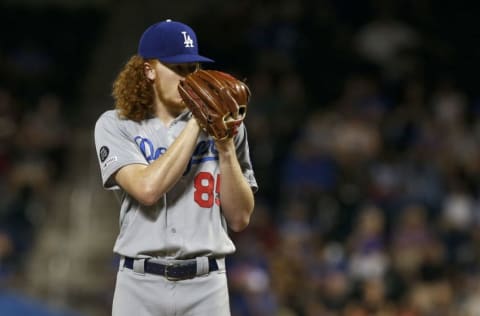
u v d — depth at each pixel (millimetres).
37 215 52000
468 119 61156
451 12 73812
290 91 61156
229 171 16094
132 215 16500
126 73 16750
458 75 68188
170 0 52062
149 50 16422
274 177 55250
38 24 71375
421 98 61094
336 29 69688
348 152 55250
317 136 56812
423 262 47719
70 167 52062
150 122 16734
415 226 49469
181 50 16344
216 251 16328
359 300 46250
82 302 48281
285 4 68188
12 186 53062
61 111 63281
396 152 56844
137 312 16297
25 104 63125
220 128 15586
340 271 48250
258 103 59406
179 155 15617
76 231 49875
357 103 61125
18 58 67625
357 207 52312
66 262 49125
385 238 50312
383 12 71062
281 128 58156
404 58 68062
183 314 16266
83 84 61156
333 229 51500
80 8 73250
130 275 16406
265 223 50594
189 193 16391
